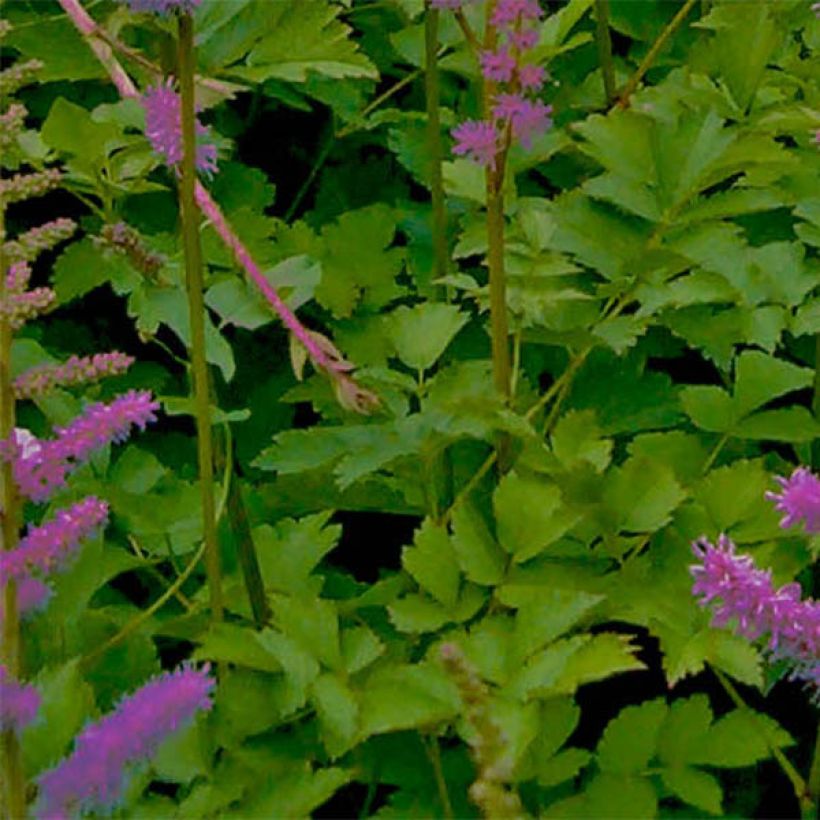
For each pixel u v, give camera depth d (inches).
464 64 61.1
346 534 57.3
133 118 53.9
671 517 48.8
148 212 60.8
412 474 51.4
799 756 51.4
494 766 38.8
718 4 61.7
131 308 52.2
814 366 56.6
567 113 62.5
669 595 48.0
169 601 51.9
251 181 61.0
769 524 49.2
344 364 47.8
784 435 51.4
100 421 40.9
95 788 39.0
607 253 53.8
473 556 48.2
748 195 53.8
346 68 57.1
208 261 57.0
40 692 44.3
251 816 44.4
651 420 54.4
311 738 46.5
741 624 41.0
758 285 53.3
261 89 65.0
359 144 65.4
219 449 52.4
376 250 58.4
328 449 49.1
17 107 41.9
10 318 40.5
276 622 47.6
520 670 45.5
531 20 46.1
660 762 46.4
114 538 52.8
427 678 45.4
